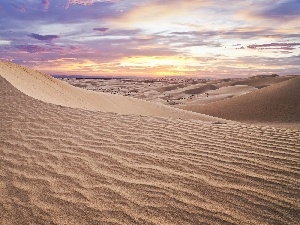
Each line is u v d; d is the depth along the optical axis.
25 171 3.68
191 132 6.02
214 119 18.94
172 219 2.66
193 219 2.67
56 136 5.29
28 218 2.63
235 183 3.52
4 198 2.98
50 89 15.54
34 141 4.95
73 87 18.89
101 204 2.90
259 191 3.31
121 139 5.27
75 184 3.34
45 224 2.55
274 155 4.64
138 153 4.53
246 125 7.10
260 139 5.62
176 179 3.56
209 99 45.84
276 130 6.52
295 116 22.80
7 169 3.74
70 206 2.85
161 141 5.25
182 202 2.98
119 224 2.56
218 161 4.28
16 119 6.40
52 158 4.18
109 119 6.91
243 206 2.95
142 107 19.61
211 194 3.19
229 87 59.28
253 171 3.94
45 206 2.84
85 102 16.03
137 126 6.34
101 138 5.29
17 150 4.48
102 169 3.82
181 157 4.40
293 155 4.66
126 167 3.91
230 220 2.68
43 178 3.49
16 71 15.77
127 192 3.17
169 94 69.12
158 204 2.92
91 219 2.63
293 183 3.57
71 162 4.04
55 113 7.15
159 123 6.79
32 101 8.38
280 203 3.04
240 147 5.03
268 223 2.66
